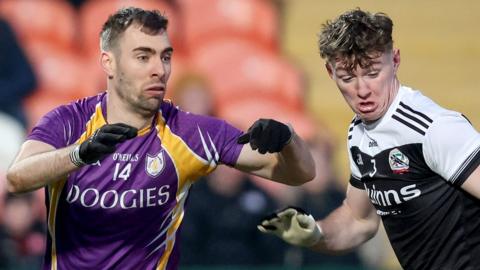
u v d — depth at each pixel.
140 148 16.41
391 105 15.23
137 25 16.09
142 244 16.64
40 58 38.09
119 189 16.33
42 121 16.39
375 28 14.84
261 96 39.78
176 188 16.67
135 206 16.41
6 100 36.88
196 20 39.72
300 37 40.81
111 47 16.27
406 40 43.28
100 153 14.77
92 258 16.55
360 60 14.84
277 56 40.41
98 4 39.00
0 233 31.47
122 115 16.41
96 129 16.41
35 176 15.30
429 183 15.18
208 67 39.47
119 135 14.73
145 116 16.38
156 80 16.06
